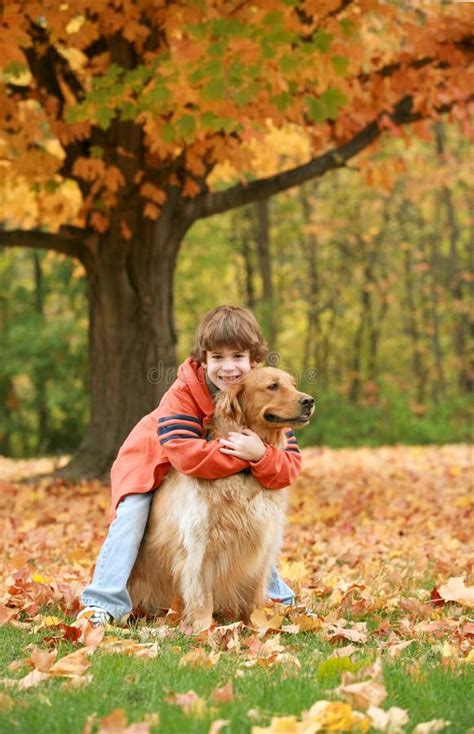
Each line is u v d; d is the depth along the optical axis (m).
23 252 25.77
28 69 9.98
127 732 2.70
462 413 23.92
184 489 4.36
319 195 27.19
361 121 9.64
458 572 5.86
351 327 29.92
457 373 29.94
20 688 3.22
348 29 7.94
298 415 4.25
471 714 3.04
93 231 10.67
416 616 4.72
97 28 8.85
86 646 3.87
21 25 8.25
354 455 15.64
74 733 2.76
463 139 25.05
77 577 5.58
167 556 4.46
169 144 8.66
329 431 21.72
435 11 9.78
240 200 10.76
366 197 25.72
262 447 4.27
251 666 3.66
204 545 4.29
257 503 4.32
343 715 2.83
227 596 4.52
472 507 8.94
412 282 29.70
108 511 8.79
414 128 10.48
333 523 8.30
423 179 21.19
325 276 30.25
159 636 4.15
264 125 8.48
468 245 29.72
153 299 10.76
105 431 10.84
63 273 22.19
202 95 7.30
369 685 3.12
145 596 4.68
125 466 4.58
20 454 26.16
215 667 3.59
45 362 22.22
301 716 2.95
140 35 8.89
